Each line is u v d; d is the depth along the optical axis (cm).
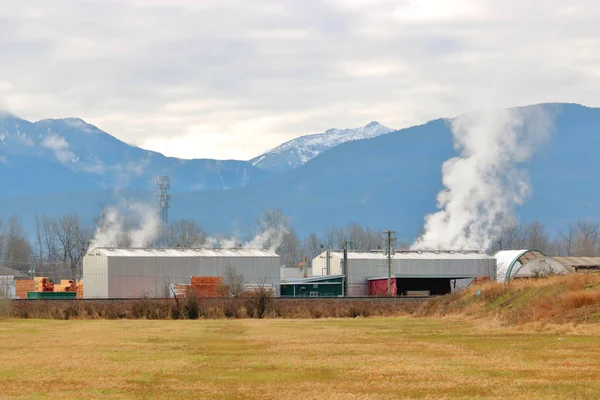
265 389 3822
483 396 3538
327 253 18875
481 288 9656
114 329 7800
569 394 3556
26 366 4722
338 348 5669
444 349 5475
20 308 10569
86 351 5591
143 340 6481
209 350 5631
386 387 3828
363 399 3506
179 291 14550
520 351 5222
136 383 4050
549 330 6681
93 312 10131
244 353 5416
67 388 3894
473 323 8131
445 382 3953
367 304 11312
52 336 6906
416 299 12719
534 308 7738
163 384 4012
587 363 4562
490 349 5406
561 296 7581
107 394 3709
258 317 10162
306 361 4894
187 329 7750
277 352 5459
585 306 7269
